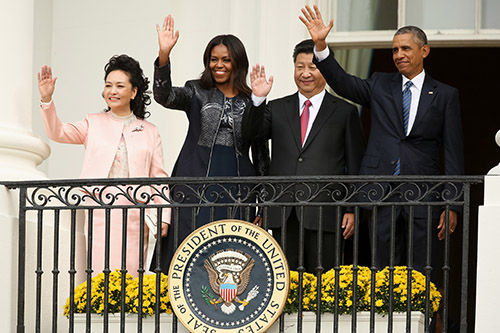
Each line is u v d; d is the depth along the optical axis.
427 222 18.62
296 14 27.50
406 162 20.52
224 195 20.97
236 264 18.50
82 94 29.08
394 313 18.86
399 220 20.50
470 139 38.88
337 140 21.17
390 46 27.59
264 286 18.42
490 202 18.33
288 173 21.03
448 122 20.72
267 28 27.59
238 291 18.42
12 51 21.75
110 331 19.31
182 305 18.42
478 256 18.12
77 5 29.39
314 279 19.27
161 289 19.27
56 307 19.27
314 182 18.69
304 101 21.55
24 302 19.80
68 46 29.30
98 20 29.27
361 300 18.88
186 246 18.58
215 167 20.92
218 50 21.23
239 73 21.31
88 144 21.83
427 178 18.47
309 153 21.09
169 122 28.27
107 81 22.03
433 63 39.22
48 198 19.52
